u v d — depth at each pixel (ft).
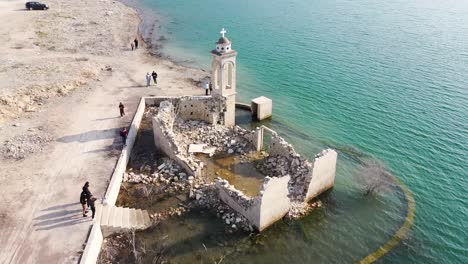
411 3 324.39
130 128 110.32
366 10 295.07
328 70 175.32
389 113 136.56
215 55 111.65
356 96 149.79
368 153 114.32
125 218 81.56
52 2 291.17
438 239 83.92
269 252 78.43
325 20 263.08
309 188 89.66
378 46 206.80
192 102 120.26
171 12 292.81
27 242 70.38
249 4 316.40
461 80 161.58
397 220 88.48
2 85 130.52
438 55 192.13
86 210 77.15
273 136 104.17
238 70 176.76
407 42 213.66
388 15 278.46
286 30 239.50
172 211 86.89
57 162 94.43
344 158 111.75
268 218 82.12
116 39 211.00
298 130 127.75
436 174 104.63
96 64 164.25
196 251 77.15
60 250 69.05
